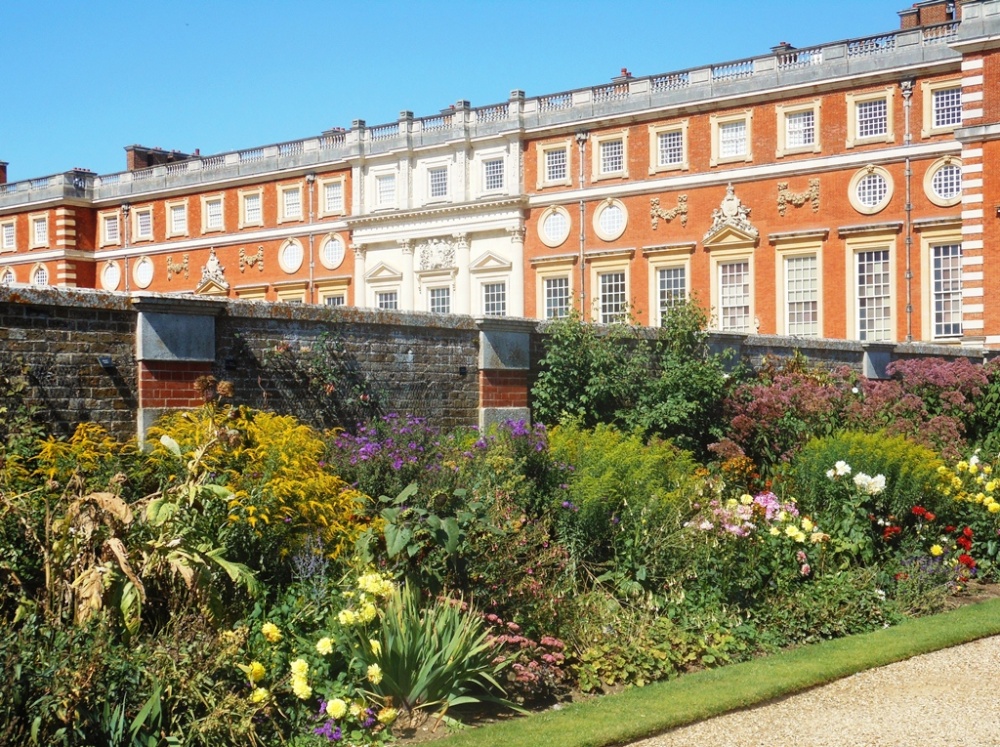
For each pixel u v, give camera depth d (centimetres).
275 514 1012
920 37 3953
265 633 834
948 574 1397
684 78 4512
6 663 703
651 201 4588
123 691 752
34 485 989
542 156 4903
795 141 4253
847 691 964
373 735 823
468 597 1012
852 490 1448
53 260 6375
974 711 895
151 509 888
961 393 2370
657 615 1139
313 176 5612
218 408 1273
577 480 1277
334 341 1456
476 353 1647
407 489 1016
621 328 1858
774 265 4272
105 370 1212
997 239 3684
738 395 1947
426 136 5219
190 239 6059
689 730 858
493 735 827
